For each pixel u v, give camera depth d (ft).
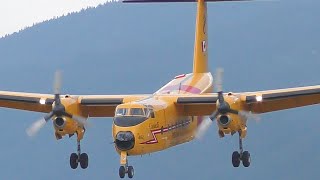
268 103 593.42
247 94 583.99
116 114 554.46
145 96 599.98
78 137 597.93
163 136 572.10
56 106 579.07
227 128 573.33
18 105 619.67
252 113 599.98
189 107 595.88
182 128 604.08
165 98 590.55
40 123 579.89
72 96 593.42
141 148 549.13
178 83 650.84
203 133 571.28
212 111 594.65
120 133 543.80
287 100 592.19
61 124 582.35
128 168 548.31
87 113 606.14
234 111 572.10
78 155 600.80
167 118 577.84
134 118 549.95
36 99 606.14
